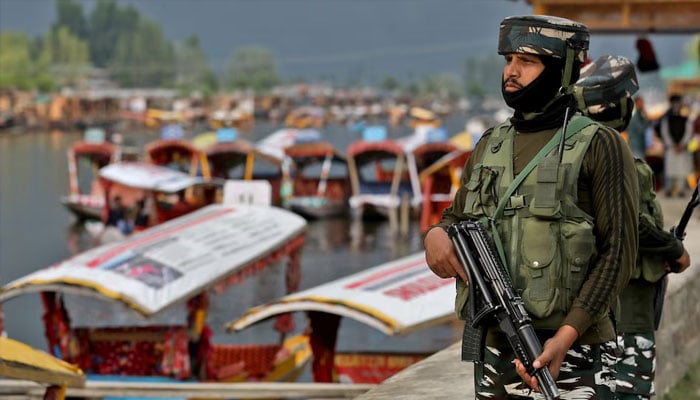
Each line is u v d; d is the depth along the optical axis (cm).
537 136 957
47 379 1366
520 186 941
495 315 920
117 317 5491
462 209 996
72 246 8719
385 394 1598
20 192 12888
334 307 2927
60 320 3556
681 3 3822
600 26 3831
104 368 3575
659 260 1412
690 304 2214
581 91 1318
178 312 5575
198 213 4575
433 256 966
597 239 940
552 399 890
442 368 1741
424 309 2884
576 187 932
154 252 3738
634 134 4050
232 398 2611
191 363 3575
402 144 11556
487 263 927
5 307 5762
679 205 4547
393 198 9744
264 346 3922
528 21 944
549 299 919
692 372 2156
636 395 1477
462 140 12269
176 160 10856
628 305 1456
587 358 941
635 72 1342
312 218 9912
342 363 3334
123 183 9150
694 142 7294
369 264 7538
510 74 955
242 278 3853
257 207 4738
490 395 970
